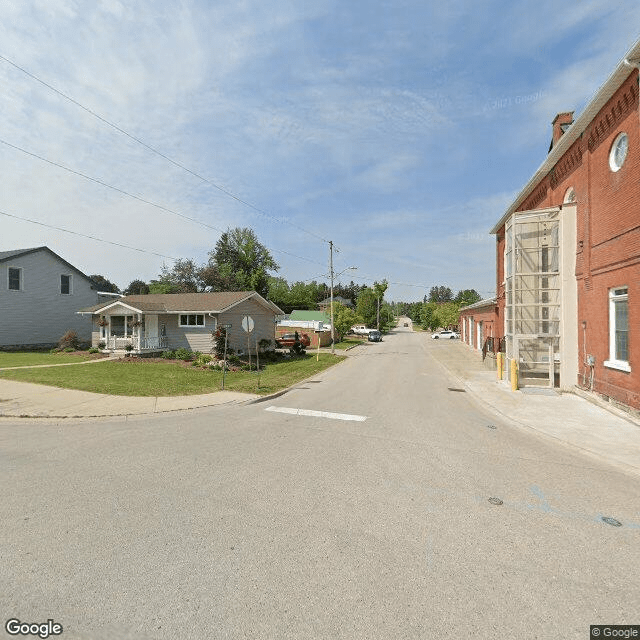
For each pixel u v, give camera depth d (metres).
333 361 23.83
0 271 25.84
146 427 8.07
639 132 8.73
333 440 7.18
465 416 9.41
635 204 8.90
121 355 21.58
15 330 26.59
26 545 3.56
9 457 6.05
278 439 7.22
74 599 2.85
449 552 3.54
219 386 13.27
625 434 7.66
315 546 3.60
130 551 3.48
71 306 30.27
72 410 9.26
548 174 15.29
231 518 4.13
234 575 3.15
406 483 5.15
